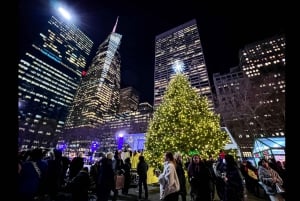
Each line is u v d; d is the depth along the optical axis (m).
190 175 7.27
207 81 103.38
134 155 14.16
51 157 8.19
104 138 60.38
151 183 14.51
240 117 29.23
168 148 14.38
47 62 176.88
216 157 14.34
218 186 7.68
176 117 14.88
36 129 44.47
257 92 27.34
